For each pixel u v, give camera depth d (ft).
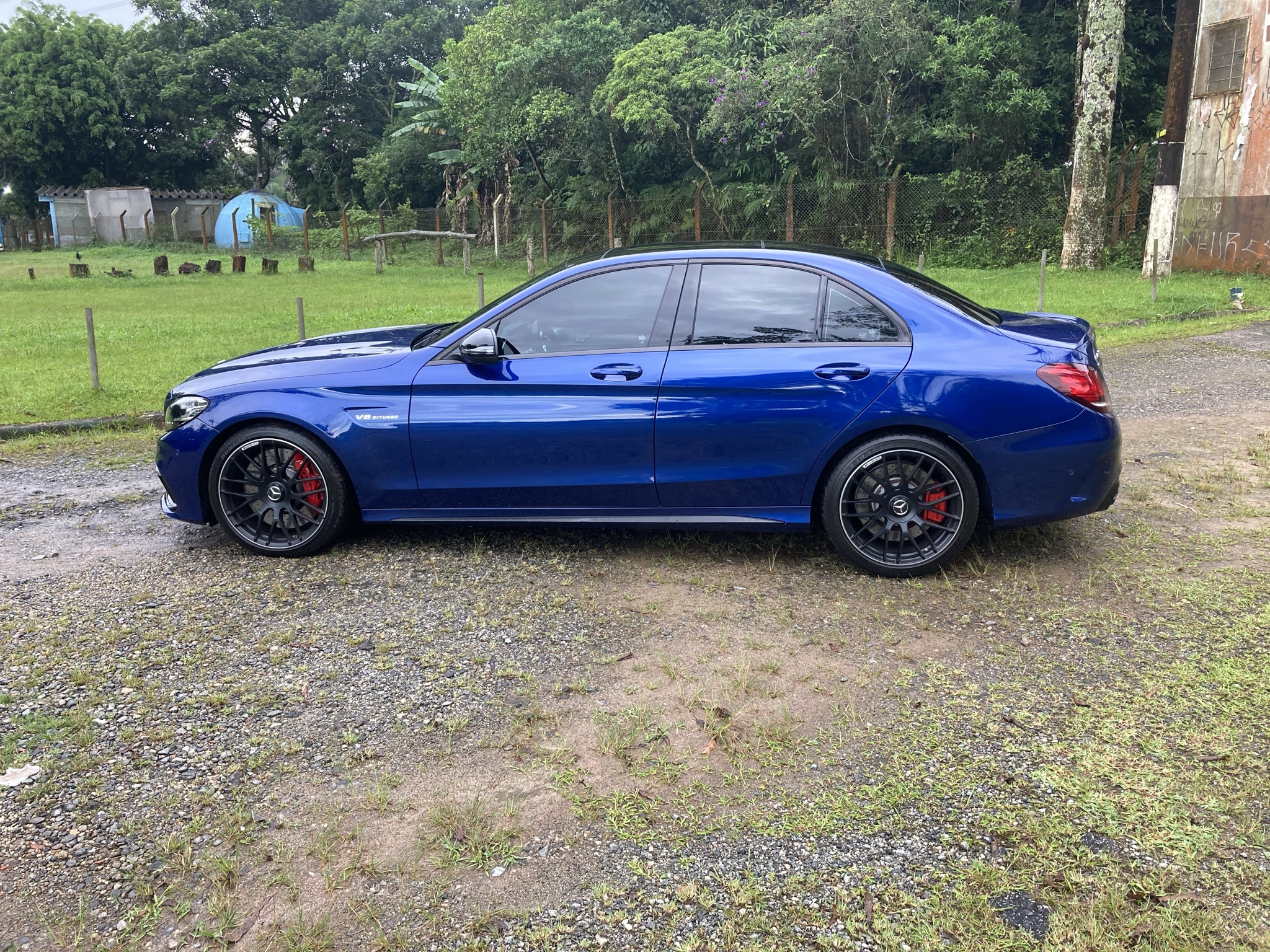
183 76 160.97
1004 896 7.89
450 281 84.53
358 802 9.29
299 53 165.68
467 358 15.23
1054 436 14.28
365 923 7.71
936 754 9.96
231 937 7.56
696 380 14.78
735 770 9.75
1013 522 14.67
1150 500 18.35
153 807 9.23
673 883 8.13
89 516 18.85
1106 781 9.42
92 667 12.12
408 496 15.89
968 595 14.14
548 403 15.19
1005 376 14.20
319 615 13.69
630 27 100.42
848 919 7.67
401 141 142.00
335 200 168.96
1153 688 11.19
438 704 11.12
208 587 14.87
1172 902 7.78
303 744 10.32
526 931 7.61
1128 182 83.66
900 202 87.86
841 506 14.79
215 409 15.98
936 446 14.43
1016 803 9.11
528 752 10.12
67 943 7.52
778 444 14.78
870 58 83.92
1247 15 65.10
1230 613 13.21
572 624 13.29
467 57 108.37
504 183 124.26
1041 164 89.86
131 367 35.47
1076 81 76.18
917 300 14.80
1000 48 85.61
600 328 15.39
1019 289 58.49
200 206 163.43
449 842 8.66
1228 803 9.02
